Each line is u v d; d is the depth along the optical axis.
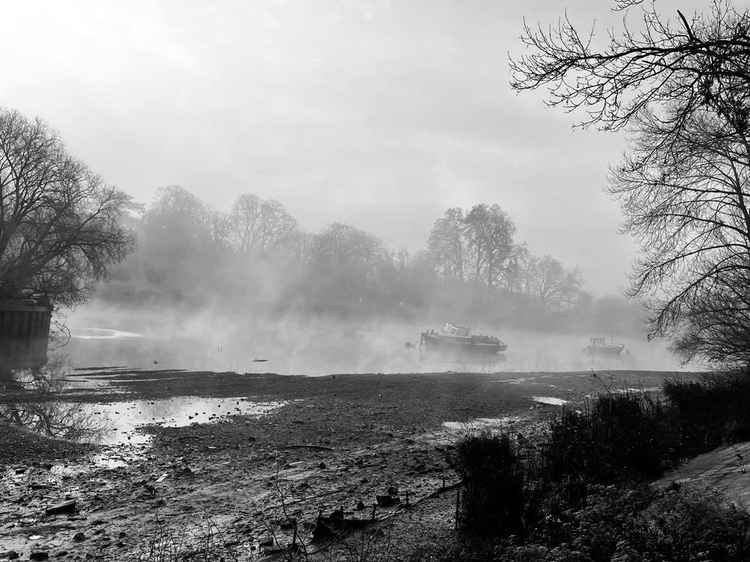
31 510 8.50
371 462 11.25
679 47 6.86
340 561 5.78
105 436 13.98
